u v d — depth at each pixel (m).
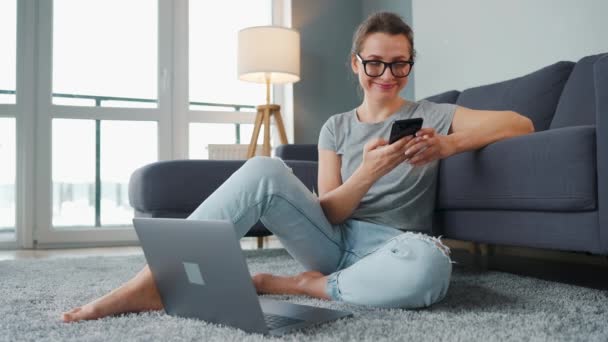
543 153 1.45
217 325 1.07
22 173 3.95
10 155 3.97
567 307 1.27
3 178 3.97
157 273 1.16
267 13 4.59
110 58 4.22
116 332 1.03
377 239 1.37
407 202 1.44
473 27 3.04
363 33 1.45
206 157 4.39
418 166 1.45
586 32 2.36
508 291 1.49
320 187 1.53
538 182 1.47
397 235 1.33
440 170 1.86
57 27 4.11
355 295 1.24
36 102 4.00
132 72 4.26
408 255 1.19
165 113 4.27
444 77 3.28
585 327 1.07
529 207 1.51
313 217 1.32
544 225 1.51
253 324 1.00
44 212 3.99
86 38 4.18
